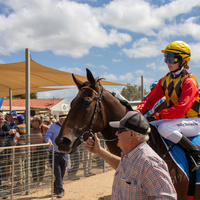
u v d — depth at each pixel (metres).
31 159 5.87
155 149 2.80
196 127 2.95
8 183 5.27
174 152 2.80
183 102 2.78
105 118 3.00
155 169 1.72
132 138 1.85
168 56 2.98
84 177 7.55
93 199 5.57
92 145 2.26
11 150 5.14
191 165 2.81
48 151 5.87
